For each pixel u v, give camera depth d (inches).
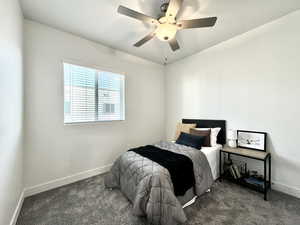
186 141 103.1
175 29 68.9
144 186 60.3
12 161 58.8
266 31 85.9
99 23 84.9
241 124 98.7
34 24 82.2
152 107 147.5
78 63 98.7
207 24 65.7
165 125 157.9
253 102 92.7
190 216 63.6
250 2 68.4
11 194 57.5
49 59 87.4
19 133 69.4
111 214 65.7
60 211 67.6
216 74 112.5
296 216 63.1
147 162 71.4
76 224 60.2
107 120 115.5
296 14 75.4
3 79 49.0
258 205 70.6
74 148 97.7
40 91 84.4
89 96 107.5
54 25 86.5
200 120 122.3
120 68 122.0
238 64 99.3
